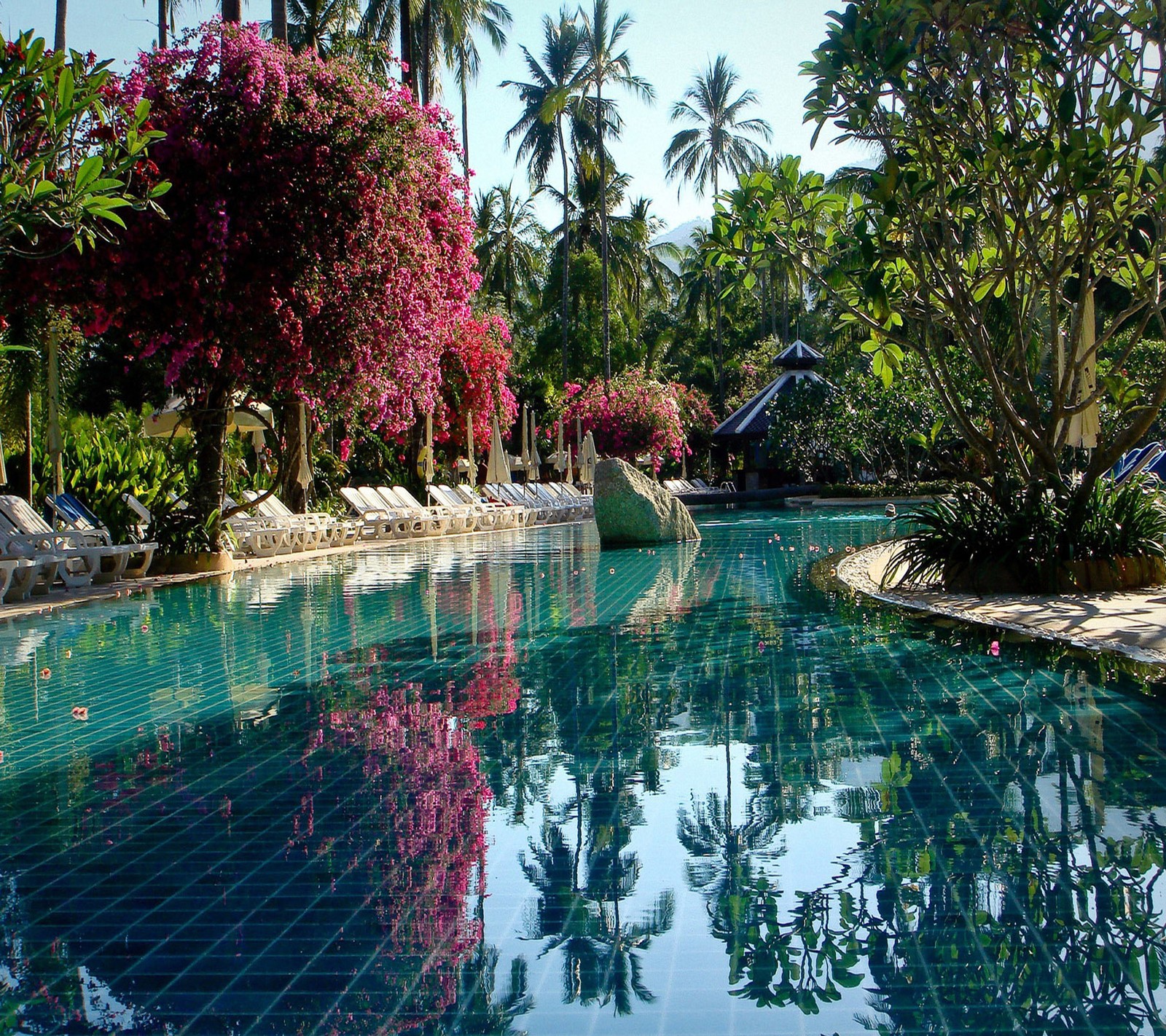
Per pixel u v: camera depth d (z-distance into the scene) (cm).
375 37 2834
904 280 1019
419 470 2417
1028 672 588
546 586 1124
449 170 1554
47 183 613
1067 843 331
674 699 553
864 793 388
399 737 493
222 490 1353
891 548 1418
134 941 288
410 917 299
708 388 5516
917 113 882
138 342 1221
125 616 940
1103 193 830
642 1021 242
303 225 1205
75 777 441
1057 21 796
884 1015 240
